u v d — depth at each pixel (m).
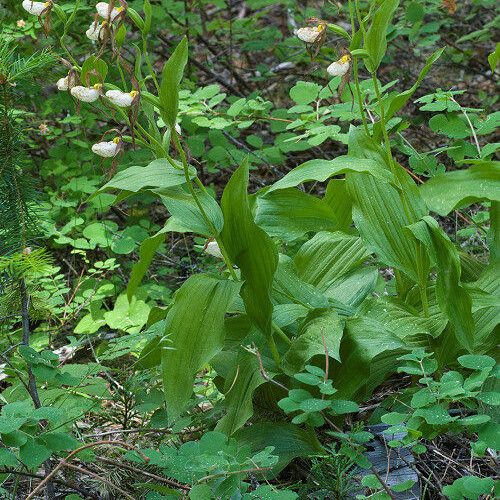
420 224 2.83
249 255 2.71
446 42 6.26
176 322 2.68
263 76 6.08
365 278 3.21
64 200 4.69
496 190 2.87
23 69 2.56
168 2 5.88
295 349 2.72
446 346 2.93
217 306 2.65
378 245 3.02
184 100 4.57
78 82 2.73
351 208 3.37
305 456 2.70
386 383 3.28
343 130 5.47
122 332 3.79
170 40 6.68
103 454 2.71
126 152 4.91
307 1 7.16
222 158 4.89
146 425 2.92
